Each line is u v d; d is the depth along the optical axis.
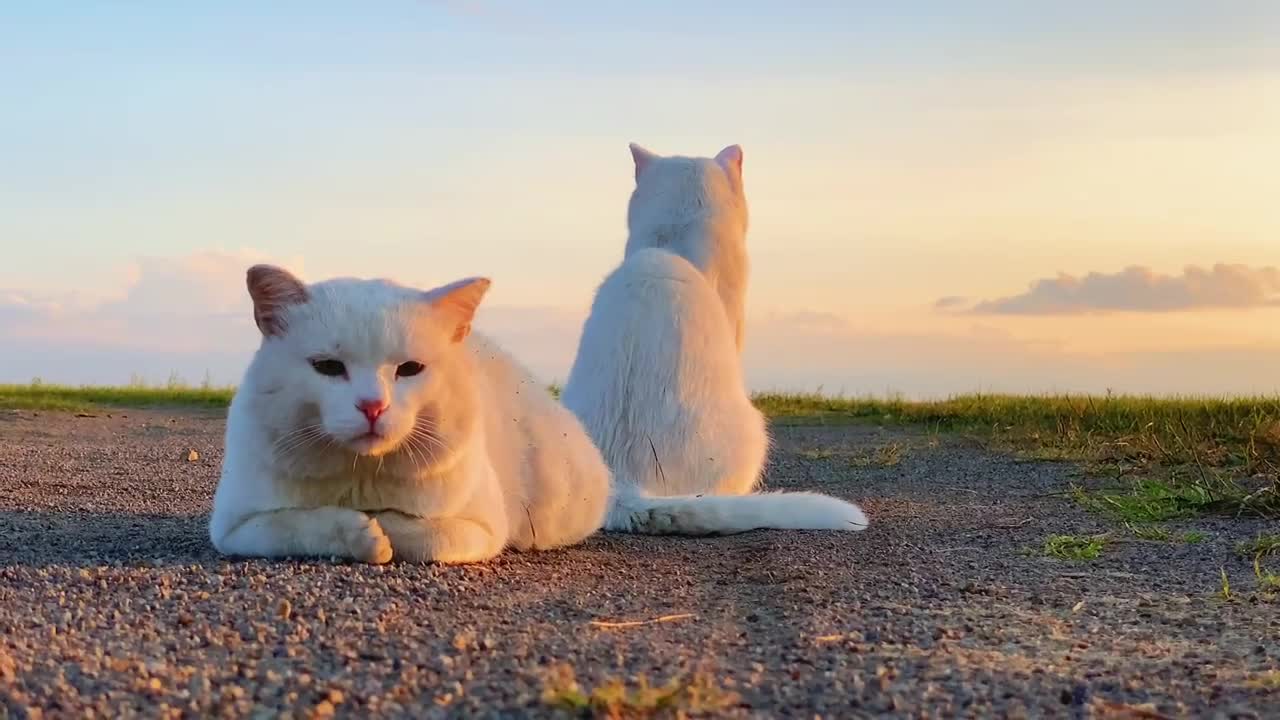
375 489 1.22
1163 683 0.94
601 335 1.66
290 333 1.18
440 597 1.11
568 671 0.91
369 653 0.95
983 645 1.02
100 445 2.53
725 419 1.64
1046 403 3.16
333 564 1.19
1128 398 3.15
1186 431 2.33
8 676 0.89
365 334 1.16
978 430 2.89
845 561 1.36
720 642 1.02
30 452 2.31
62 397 3.77
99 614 1.04
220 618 1.03
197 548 1.30
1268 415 2.45
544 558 1.33
